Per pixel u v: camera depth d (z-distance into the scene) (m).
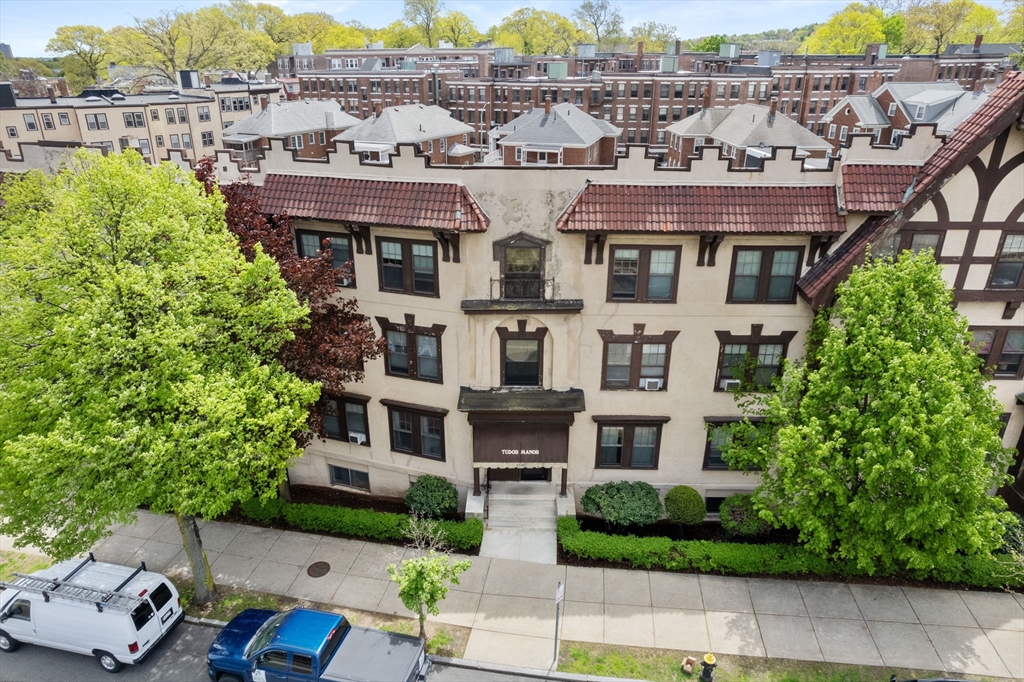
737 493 24.28
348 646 16.62
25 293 16.28
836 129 80.06
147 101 80.12
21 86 122.06
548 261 21.20
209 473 16.25
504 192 20.50
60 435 14.54
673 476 24.25
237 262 17.92
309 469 26.81
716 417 23.09
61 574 18.53
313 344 20.53
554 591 20.45
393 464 25.44
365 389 24.61
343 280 22.73
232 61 142.38
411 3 183.25
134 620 17.14
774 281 21.33
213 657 16.77
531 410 22.09
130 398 15.50
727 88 94.06
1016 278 21.12
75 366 15.01
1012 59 112.44
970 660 17.86
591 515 24.58
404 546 22.59
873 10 158.62
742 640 18.53
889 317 17.30
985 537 17.00
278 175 22.44
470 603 19.95
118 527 23.38
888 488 17.30
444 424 23.91
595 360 22.58
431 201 20.42
